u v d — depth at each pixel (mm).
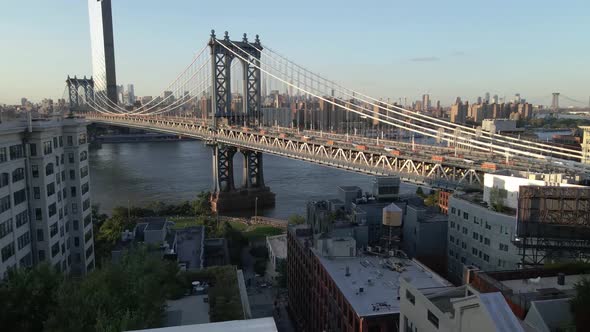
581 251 43438
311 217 90250
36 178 60812
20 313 35688
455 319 28141
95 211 113875
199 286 49625
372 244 78000
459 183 92938
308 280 73938
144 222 95125
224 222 124188
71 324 32031
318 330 67375
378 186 86938
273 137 158125
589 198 44031
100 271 41219
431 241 74188
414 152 114562
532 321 27312
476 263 65938
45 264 39188
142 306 36219
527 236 45156
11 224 56469
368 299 53031
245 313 43000
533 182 62094
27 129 59250
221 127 181875
